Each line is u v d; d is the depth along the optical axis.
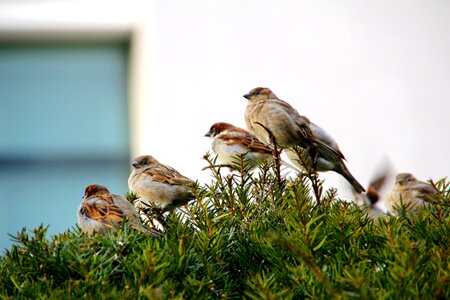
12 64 17.42
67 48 17.48
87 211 8.96
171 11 16.94
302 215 6.07
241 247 6.14
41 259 5.82
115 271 5.66
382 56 17.05
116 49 17.55
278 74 16.86
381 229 6.05
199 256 5.84
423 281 5.12
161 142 16.53
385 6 17.19
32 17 17.20
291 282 5.48
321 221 6.30
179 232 6.38
